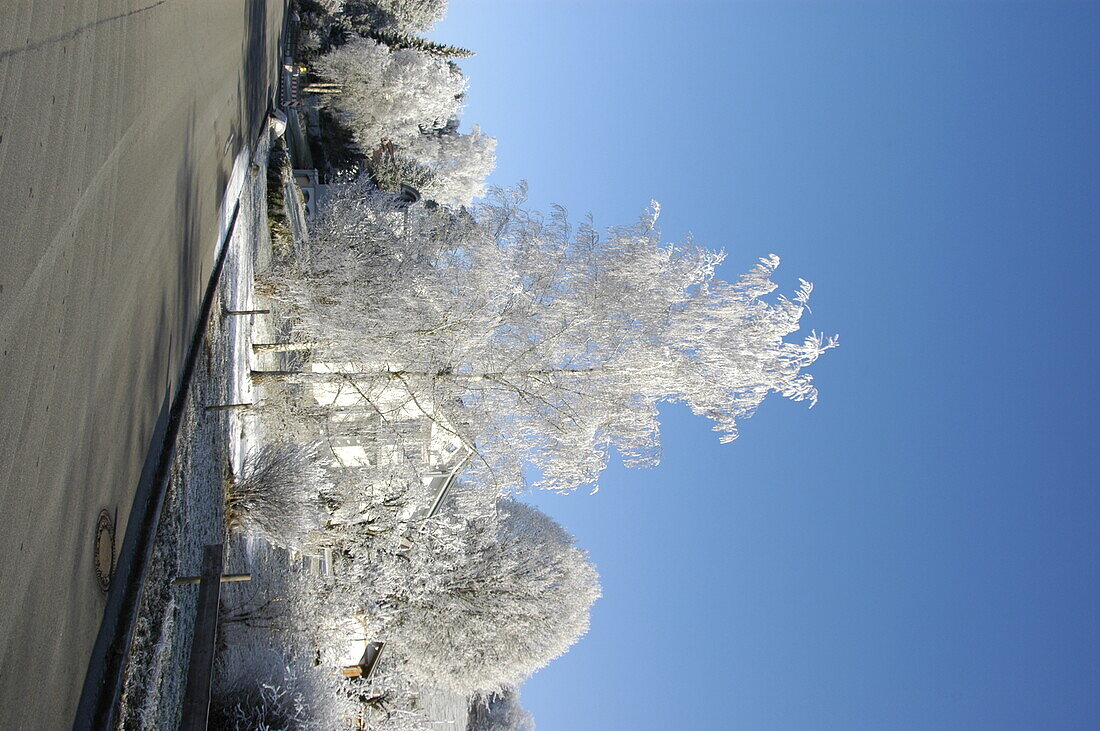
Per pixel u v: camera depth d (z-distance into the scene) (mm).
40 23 5852
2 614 5074
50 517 5902
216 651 12266
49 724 5816
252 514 13805
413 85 40125
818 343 16391
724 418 16734
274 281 17484
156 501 8531
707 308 16250
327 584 17141
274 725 11977
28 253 5566
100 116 7258
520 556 22688
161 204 9422
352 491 18328
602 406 16438
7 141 5234
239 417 15062
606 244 16500
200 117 11758
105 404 7238
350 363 17625
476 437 16875
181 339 10414
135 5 8461
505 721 38312
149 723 8125
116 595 7359
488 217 16609
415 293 16312
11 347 5270
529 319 16359
